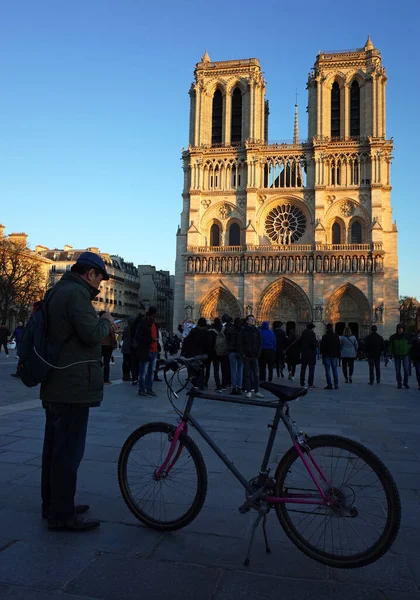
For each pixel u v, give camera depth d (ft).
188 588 17.39
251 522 23.76
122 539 21.47
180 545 20.98
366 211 280.10
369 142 280.72
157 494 22.81
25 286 290.97
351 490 19.49
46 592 16.90
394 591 17.58
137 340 69.46
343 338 103.55
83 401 22.65
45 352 22.49
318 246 277.85
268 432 44.78
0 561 19.11
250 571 18.83
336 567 19.11
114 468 31.94
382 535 18.56
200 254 291.38
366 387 93.86
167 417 51.62
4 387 75.82
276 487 20.74
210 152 303.48
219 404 62.95
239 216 295.89
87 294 23.52
